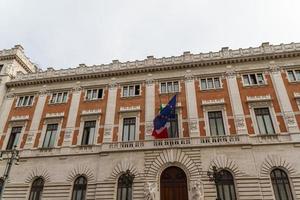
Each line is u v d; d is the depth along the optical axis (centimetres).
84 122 3169
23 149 3086
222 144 2620
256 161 2508
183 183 2559
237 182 2420
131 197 2550
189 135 2783
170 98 3103
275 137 2606
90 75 3497
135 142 2814
